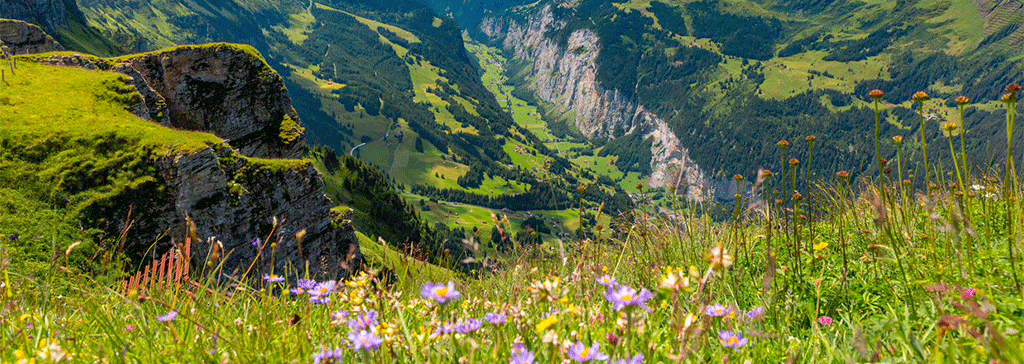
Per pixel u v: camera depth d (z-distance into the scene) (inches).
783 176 176.4
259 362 111.7
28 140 1098.1
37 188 1008.9
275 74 2166.6
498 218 173.6
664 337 125.2
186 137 1195.9
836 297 166.7
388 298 115.6
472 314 141.5
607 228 243.9
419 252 157.6
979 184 249.8
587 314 127.5
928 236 181.6
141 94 1657.2
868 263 191.5
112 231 1025.5
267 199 1269.7
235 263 1186.0
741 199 185.3
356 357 109.2
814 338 131.6
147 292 152.6
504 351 108.5
